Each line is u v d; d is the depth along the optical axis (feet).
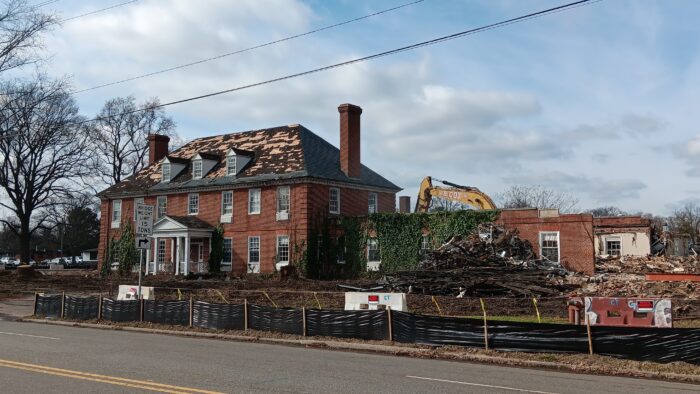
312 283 121.19
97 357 41.81
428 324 50.42
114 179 231.09
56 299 77.77
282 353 47.01
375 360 44.11
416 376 36.45
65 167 193.06
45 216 205.67
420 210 147.74
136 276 158.30
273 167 147.54
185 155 176.35
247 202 148.77
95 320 71.97
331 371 37.55
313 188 140.26
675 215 295.28
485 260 100.07
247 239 147.64
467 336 48.57
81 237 328.29
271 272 142.20
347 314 55.01
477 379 35.94
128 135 233.35
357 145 151.84
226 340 57.11
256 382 32.76
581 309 55.16
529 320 65.31
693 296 79.10
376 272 135.95
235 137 171.94
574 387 34.04
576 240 115.65
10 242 383.04
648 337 42.47
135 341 53.42
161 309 67.72
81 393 29.09
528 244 112.37
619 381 36.91
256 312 60.44
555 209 118.73
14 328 64.18
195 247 159.74
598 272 116.88
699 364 40.75
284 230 141.38
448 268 100.58
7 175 186.29
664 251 159.22
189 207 160.35
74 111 248.93
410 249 133.08
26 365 37.32
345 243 141.28
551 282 90.74
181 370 36.42
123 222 175.73
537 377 37.55
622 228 148.87
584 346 44.37
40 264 298.35
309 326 56.85
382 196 159.12
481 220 125.59
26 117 165.78
